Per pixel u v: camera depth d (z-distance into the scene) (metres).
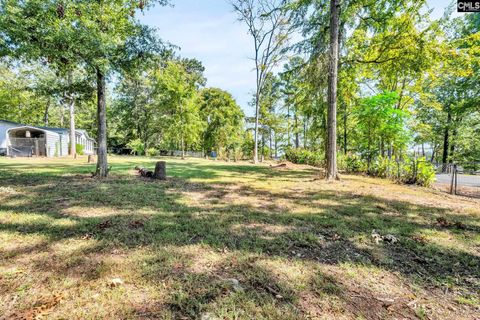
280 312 1.71
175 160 20.47
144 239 3.01
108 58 7.09
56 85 8.23
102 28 7.04
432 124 22.25
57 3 5.77
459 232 3.50
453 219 4.16
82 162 14.65
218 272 2.26
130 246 2.79
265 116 28.19
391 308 1.81
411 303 1.88
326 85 8.89
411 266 2.49
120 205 4.66
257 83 19.94
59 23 5.79
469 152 21.81
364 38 11.01
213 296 1.88
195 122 24.20
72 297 1.83
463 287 2.13
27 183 6.84
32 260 2.41
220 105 29.86
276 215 4.23
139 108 33.72
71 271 2.21
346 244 3.03
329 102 8.52
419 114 20.98
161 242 2.93
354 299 1.91
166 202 5.01
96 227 3.39
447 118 21.23
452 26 12.21
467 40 8.54
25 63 6.55
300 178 9.16
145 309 1.71
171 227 3.47
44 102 26.50
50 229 3.28
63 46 5.97
